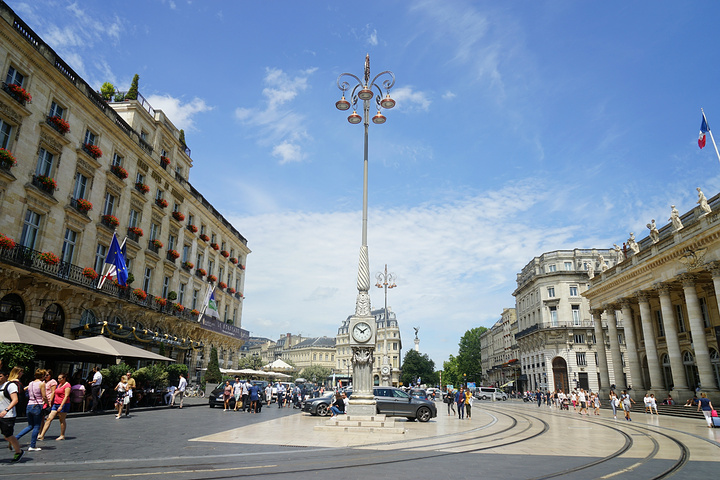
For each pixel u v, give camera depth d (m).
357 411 15.69
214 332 39.75
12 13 20.12
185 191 36.78
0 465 7.82
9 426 8.17
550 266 60.69
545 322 57.78
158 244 32.09
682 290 34.72
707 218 26.78
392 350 119.75
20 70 20.83
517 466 8.89
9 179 19.69
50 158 22.81
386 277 41.78
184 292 36.81
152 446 10.49
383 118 18.78
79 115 24.58
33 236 21.64
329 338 140.88
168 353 33.16
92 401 18.48
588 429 17.98
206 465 8.34
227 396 24.84
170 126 36.19
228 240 47.31
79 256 24.33
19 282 20.03
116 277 26.42
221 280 45.00
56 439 11.12
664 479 7.84
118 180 27.81
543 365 57.59
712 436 15.62
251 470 7.93
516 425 19.33
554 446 12.30
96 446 10.23
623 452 11.27
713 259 26.75
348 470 8.13
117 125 27.56
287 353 143.25
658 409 29.95
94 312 25.58
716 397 26.77
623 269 37.06
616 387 39.72
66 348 15.46
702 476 8.13
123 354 19.34
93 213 25.58
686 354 34.91
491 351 95.62
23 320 20.88
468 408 22.83
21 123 20.62
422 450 10.93
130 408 21.16
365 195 18.02
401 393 20.77
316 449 10.70
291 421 18.31
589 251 59.31
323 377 114.00
